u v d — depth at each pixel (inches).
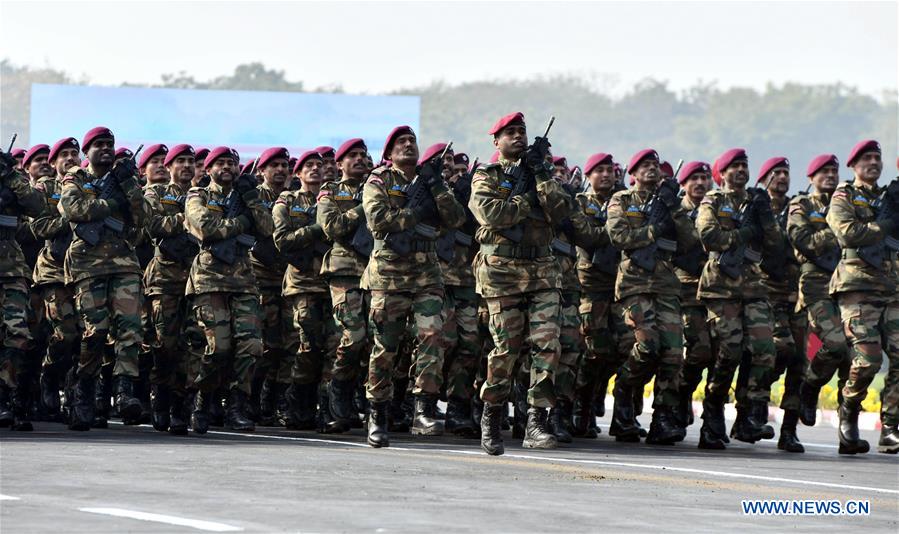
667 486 828.0
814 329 1203.2
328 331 1234.0
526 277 1000.2
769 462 1034.7
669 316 1175.6
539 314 1005.8
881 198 1153.4
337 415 1178.0
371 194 1026.7
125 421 1242.6
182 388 1163.3
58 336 1235.2
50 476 784.3
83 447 958.4
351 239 1160.2
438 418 1321.4
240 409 1170.0
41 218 1214.3
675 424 1188.5
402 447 1042.7
